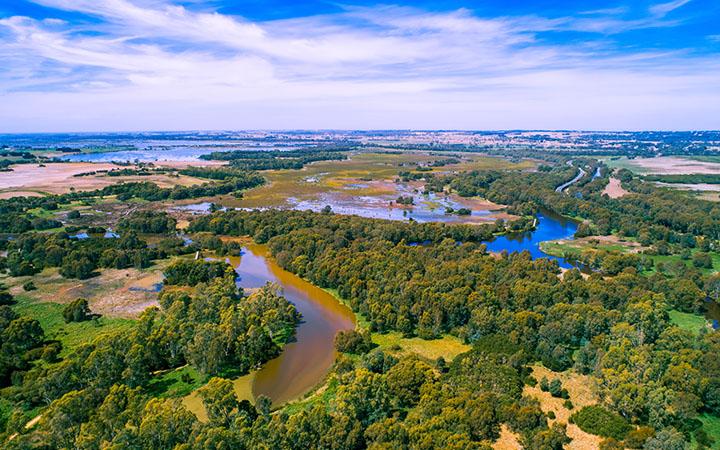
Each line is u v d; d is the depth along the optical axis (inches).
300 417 2687.0
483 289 4601.4
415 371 3260.3
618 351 3380.9
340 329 4500.5
